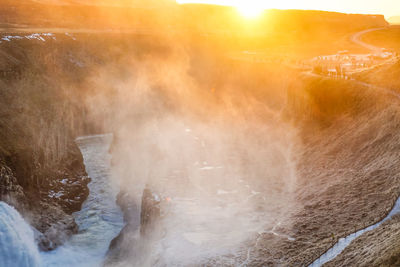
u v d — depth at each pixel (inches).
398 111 1813.5
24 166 1779.0
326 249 1055.0
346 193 1471.5
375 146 1742.1
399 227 984.9
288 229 1316.4
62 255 1456.7
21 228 1422.2
